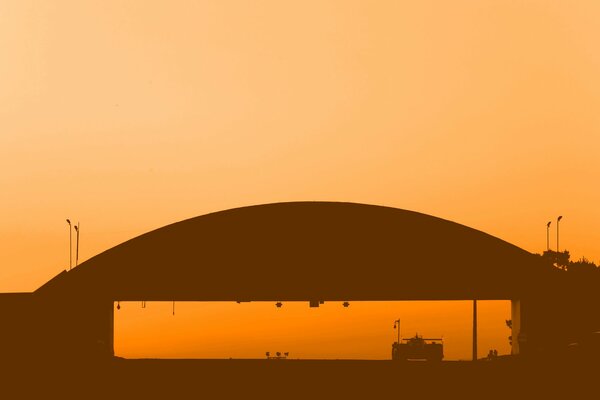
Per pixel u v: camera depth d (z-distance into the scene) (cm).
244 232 7244
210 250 7225
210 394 3741
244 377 3788
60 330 6800
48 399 3653
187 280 7212
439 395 3566
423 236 7212
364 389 3678
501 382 3472
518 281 7106
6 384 3816
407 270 7244
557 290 7044
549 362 3409
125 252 7156
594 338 3419
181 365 4175
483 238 7156
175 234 7225
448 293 7244
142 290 7162
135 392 3753
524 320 7056
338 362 4800
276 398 3681
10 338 6525
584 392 3203
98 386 3794
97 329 7006
